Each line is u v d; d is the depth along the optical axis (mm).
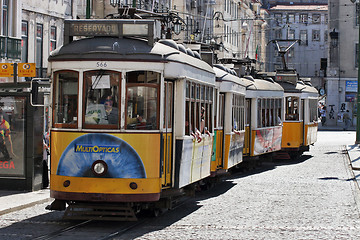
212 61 21984
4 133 20359
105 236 13461
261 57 120562
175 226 14969
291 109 36562
